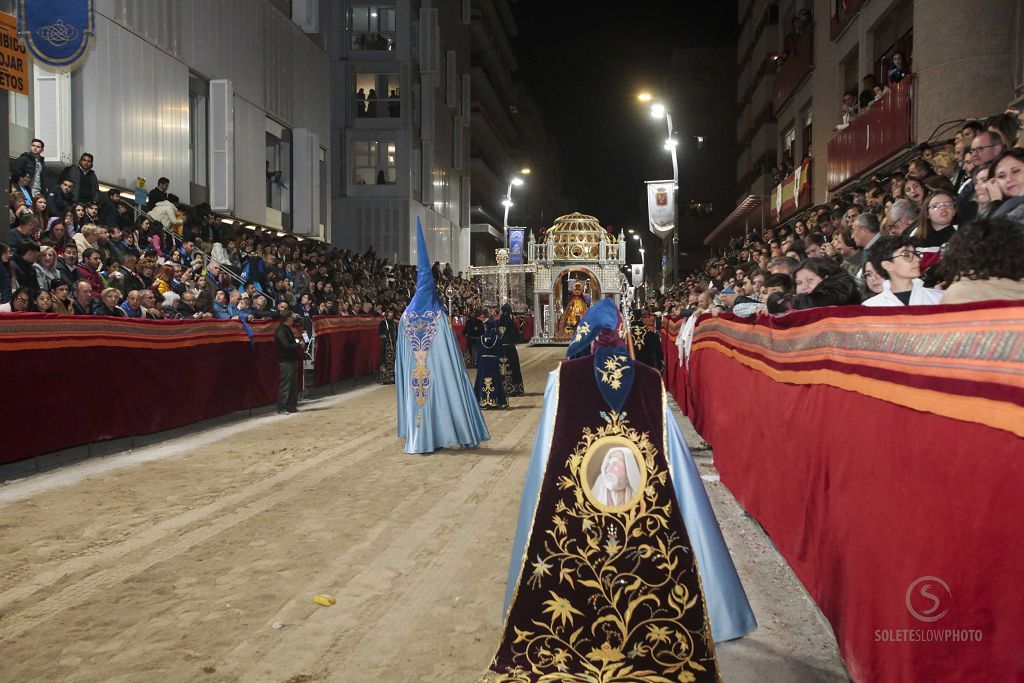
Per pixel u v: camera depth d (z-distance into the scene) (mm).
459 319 31375
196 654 4055
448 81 50969
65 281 11398
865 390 3500
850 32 23031
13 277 10492
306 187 29844
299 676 3795
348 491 7766
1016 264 3041
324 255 28750
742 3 46656
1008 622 2156
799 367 4801
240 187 25141
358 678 3770
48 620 4527
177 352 11906
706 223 62344
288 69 29281
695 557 3574
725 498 7410
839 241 8617
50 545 5957
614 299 3920
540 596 3600
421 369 10016
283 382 14469
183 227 19062
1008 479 2176
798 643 4133
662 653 3504
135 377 10781
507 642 3604
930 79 15266
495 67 71062
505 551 5762
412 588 5008
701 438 10992
